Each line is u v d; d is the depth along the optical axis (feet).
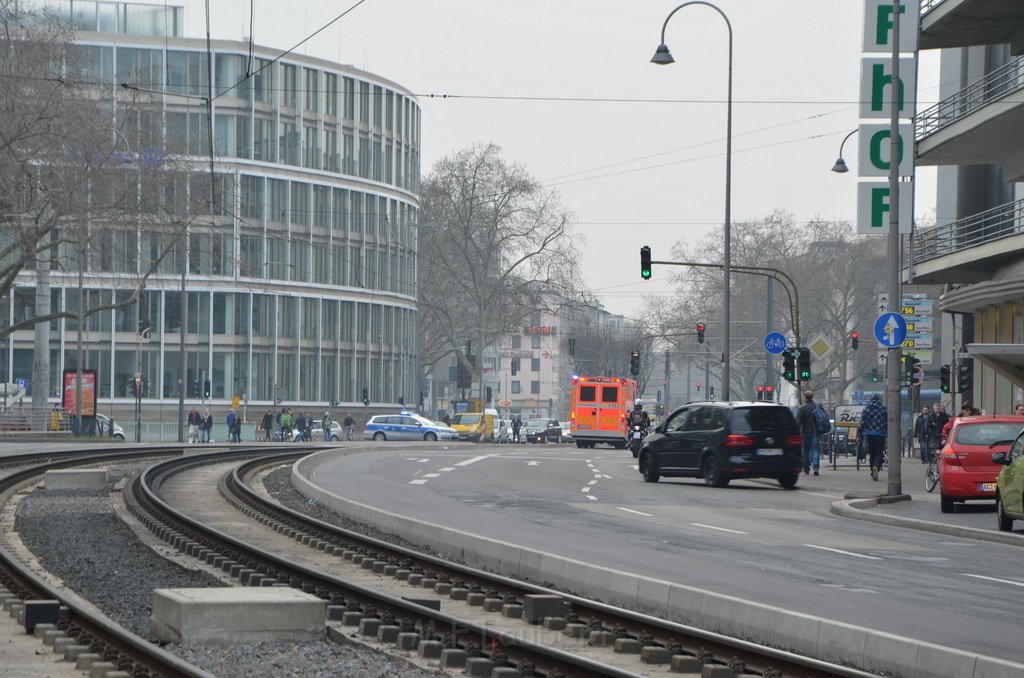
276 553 69.46
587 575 54.85
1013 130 158.10
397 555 65.10
